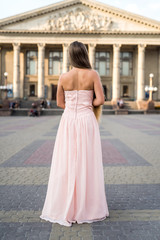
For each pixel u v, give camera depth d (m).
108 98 56.41
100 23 50.22
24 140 12.40
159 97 56.22
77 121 3.58
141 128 18.38
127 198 4.69
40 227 3.52
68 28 49.94
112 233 3.36
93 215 3.64
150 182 5.71
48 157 8.42
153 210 4.13
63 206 3.63
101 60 56.81
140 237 3.26
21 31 49.50
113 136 13.88
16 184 5.54
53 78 56.00
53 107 49.47
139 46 50.94
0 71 55.56
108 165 7.34
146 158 8.30
